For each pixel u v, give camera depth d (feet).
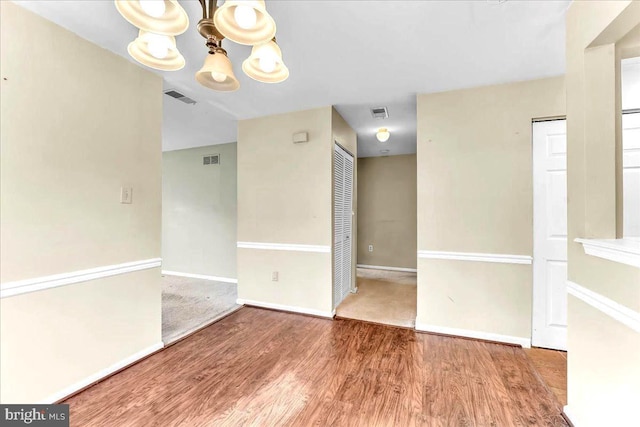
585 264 4.58
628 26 4.00
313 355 7.26
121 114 6.61
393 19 5.38
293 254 10.38
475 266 8.21
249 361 6.95
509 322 7.91
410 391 5.79
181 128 12.44
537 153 7.79
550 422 4.94
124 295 6.66
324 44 6.20
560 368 6.68
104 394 5.63
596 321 4.32
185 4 5.03
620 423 3.80
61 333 5.49
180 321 9.46
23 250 4.99
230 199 15.01
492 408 5.29
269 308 10.69
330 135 9.81
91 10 5.08
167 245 16.63
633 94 6.45
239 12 3.47
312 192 10.08
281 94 8.89
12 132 4.85
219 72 4.43
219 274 15.26
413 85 8.21
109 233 6.36
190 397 5.56
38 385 5.14
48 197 5.32
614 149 4.47
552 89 7.58
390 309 10.73
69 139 5.64
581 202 4.72
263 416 5.06
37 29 5.16
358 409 5.25
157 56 4.49
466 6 5.04
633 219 6.46
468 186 8.27
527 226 7.75
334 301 10.32
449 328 8.47
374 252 19.11
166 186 16.67
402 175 18.56
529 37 5.93
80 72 5.82
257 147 10.92
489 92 8.11
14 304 4.88
